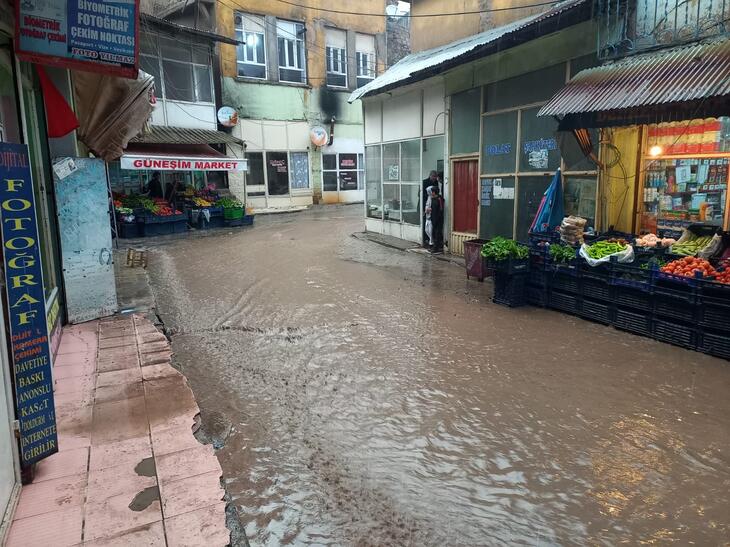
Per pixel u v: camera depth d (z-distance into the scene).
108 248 7.33
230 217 18.98
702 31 6.91
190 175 20.52
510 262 7.92
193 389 5.25
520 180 10.23
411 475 3.79
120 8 5.01
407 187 14.30
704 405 4.73
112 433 4.10
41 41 4.71
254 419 4.63
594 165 8.62
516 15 11.76
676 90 6.04
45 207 6.21
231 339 6.79
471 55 9.87
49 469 3.59
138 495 3.32
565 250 7.57
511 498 3.52
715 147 7.42
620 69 7.17
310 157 25.30
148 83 8.01
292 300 8.72
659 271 6.29
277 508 3.43
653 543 3.09
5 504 3.03
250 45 22.84
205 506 3.22
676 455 3.98
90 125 7.83
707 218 7.61
